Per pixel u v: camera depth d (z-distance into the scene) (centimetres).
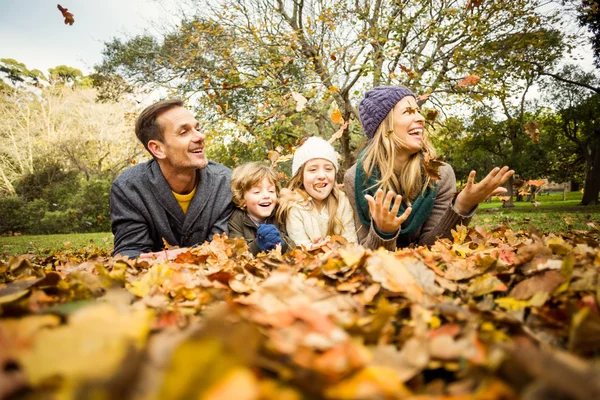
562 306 65
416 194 259
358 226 287
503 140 2350
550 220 661
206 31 1038
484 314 64
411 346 48
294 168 304
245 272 110
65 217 1752
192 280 95
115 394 33
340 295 71
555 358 35
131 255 249
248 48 1009
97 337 38
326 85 984
